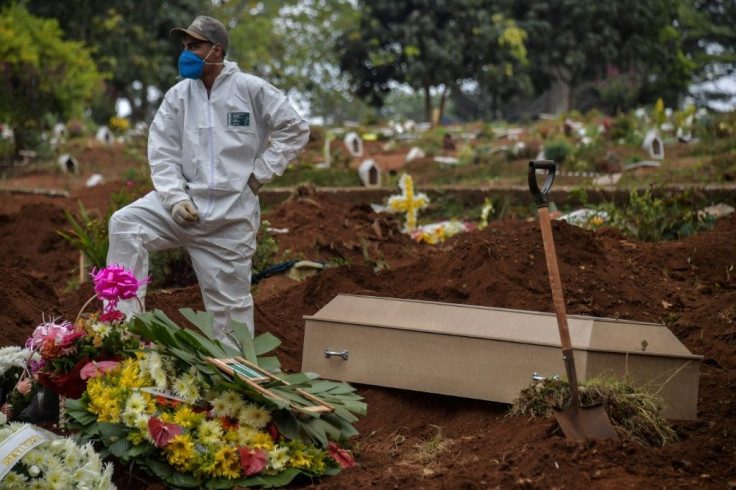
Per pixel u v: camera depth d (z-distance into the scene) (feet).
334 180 68.13
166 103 19.27
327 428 15.29
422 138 102.94
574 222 35.78
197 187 18.93
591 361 15.81
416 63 139.95
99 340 15.52
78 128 114.21
